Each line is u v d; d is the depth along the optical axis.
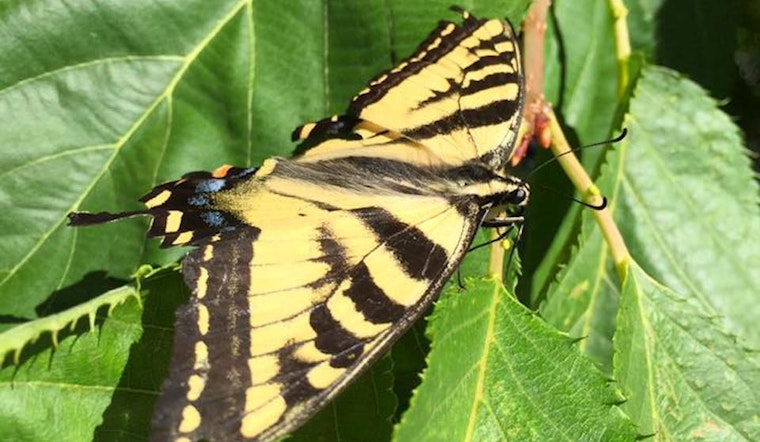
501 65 0.22
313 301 0.18
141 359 0.20
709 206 0.25
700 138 0.25
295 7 0.23
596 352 0.24
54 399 0.20
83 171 0.23
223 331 0.18
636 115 0.25
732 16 0.27
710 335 0.21
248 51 0.23
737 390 0.21
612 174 0.24
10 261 0.22
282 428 0.18
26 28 0.22
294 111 0.23
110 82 0.23
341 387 0.18
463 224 0.20
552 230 0.25
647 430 0.21
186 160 0.23
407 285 0.19
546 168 0.25
